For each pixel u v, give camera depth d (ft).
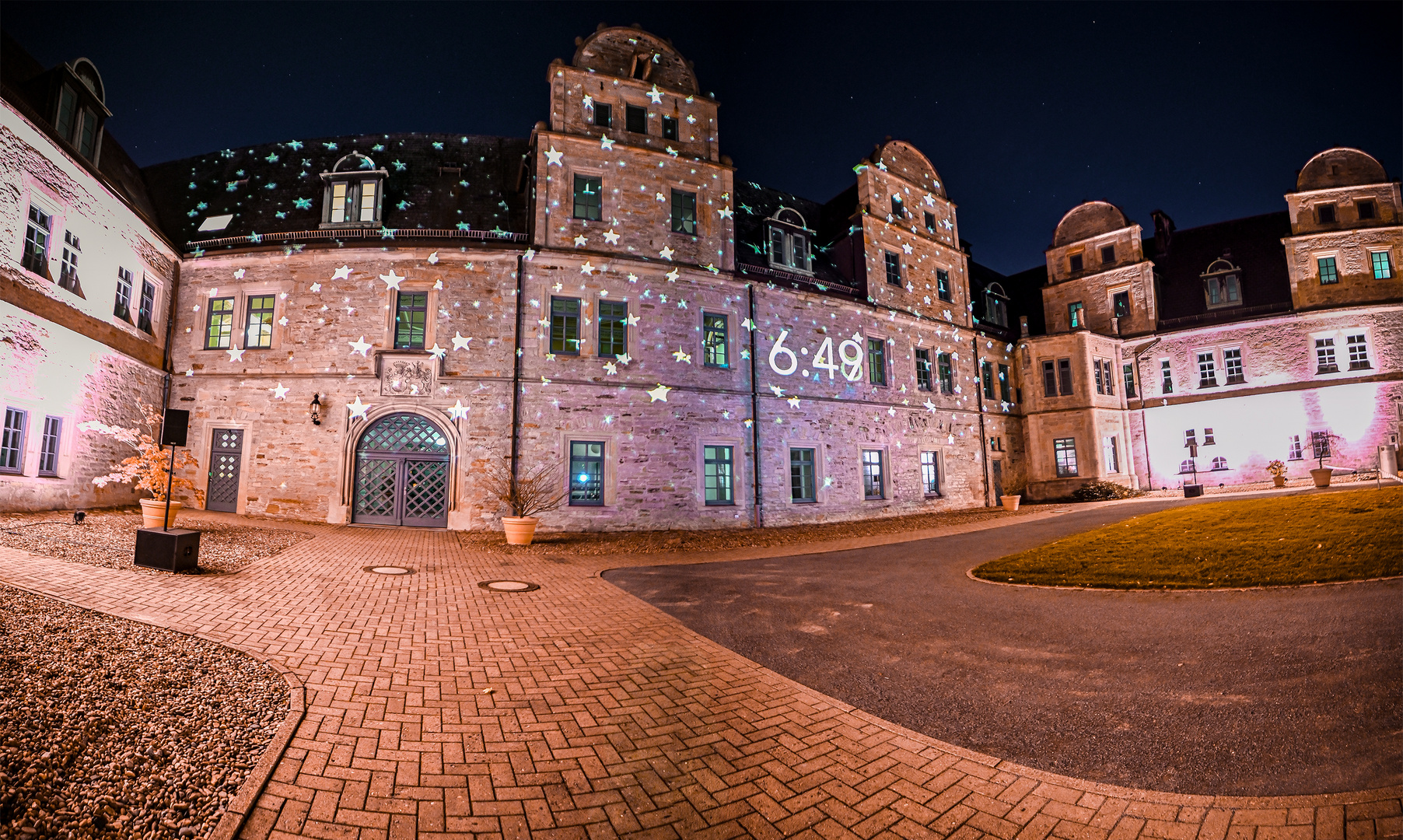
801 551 42.73
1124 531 41.04
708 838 9.45
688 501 57.52
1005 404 89.40
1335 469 81.35
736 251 66.28
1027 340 91.15
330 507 51.11
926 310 78.95
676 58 64.08
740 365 61.82
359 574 29.58
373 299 53.42
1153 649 17.63
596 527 53.98
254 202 59.36
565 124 58.03
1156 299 94.68
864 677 16.75
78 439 44.45
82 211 44.29
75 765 10.09
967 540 46.21
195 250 54.90
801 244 71.31
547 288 55.31
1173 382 92.02
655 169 60.29
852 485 67.82
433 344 53.16
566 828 9.69
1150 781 10.92
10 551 26.05
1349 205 86.69
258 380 52.85
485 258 54.54
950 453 78.84
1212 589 23.75
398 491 52.11
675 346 58.95
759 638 20.75
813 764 11.89
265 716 12.78
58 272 42.60
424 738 12.48
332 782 10.60
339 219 56.95
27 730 10.69
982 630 20.83
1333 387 83.46
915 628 21.56
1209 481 88.28
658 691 15.67
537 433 53.36
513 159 65.77
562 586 29.25
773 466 62.44
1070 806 10.30
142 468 38.55
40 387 41.06
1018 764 11.80
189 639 16.87
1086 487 83.87
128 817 9.13
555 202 56.29
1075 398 87.56
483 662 17.43
